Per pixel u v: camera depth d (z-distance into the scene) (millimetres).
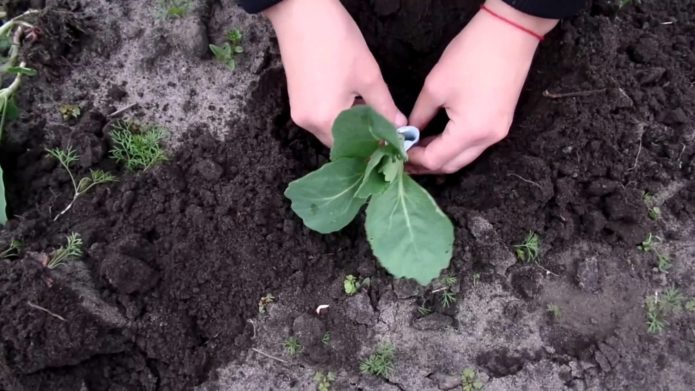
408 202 636
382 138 640
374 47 798
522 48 676
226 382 714
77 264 699
